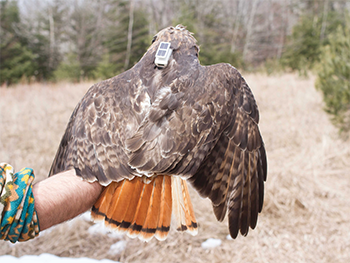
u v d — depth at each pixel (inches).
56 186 54.7
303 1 1718.8
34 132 310.0
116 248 158.4
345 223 175.8
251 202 66.1
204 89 61.1
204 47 866.1
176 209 57.1
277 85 494.9
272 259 152.6
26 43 1208.2
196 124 57.6
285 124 314.5
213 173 62.2
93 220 55.1
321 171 224.5
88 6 1417.3
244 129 65.8
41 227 51.8
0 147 271.0
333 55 287.4
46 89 584.7
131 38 1146.0
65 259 146.2
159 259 153.1
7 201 45.9
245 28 1611.7
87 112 61.8
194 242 163.2
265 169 69.3
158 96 58.6
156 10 1589.6
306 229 172.1
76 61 1096.8
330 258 152.9
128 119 59.1
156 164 54.0
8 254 152.2
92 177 56.4
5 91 562.9
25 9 1462.8
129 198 54.7
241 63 917.8
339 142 269.3
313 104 378.3
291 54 884.0
